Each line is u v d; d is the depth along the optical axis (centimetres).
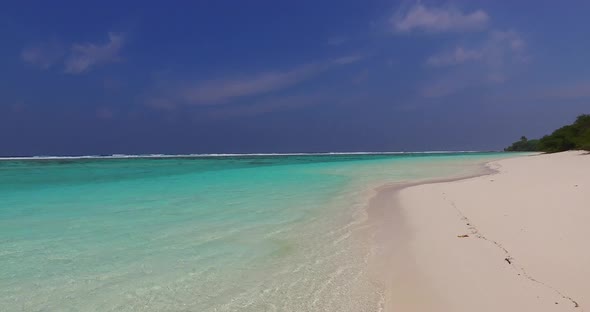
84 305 425
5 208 1017
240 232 743
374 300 434
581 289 403
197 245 653
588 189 955
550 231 610
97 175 2208
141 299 441
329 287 473
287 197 1227
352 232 744
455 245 602
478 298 410
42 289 467
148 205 1064
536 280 436
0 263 557
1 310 412
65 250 621
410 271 513
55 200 1170
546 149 4738
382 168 2770
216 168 2986
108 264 555
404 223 806
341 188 1483
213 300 439
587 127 4088
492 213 796
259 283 488
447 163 3425
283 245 654
